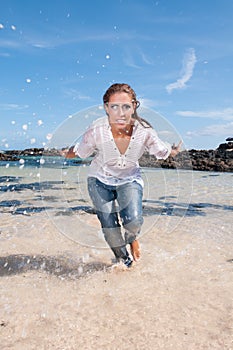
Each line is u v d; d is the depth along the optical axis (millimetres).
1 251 2947
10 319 1817
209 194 5711
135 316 1838
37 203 5023
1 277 2404
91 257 2828
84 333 1682
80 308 1943
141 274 2432
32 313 1885
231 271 2438
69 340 1621
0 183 7297
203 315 1833
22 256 2838
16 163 11031
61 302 2020
